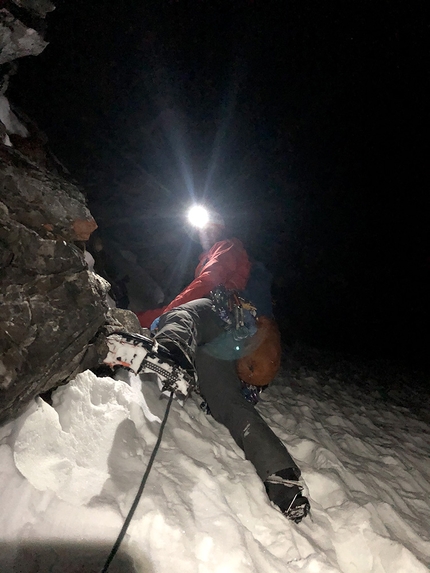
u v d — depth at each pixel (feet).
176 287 18.20
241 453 7.64
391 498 8.82
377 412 16.60
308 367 22.52
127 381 7.71
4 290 5.32
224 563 4.98
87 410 6.21
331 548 6.22
